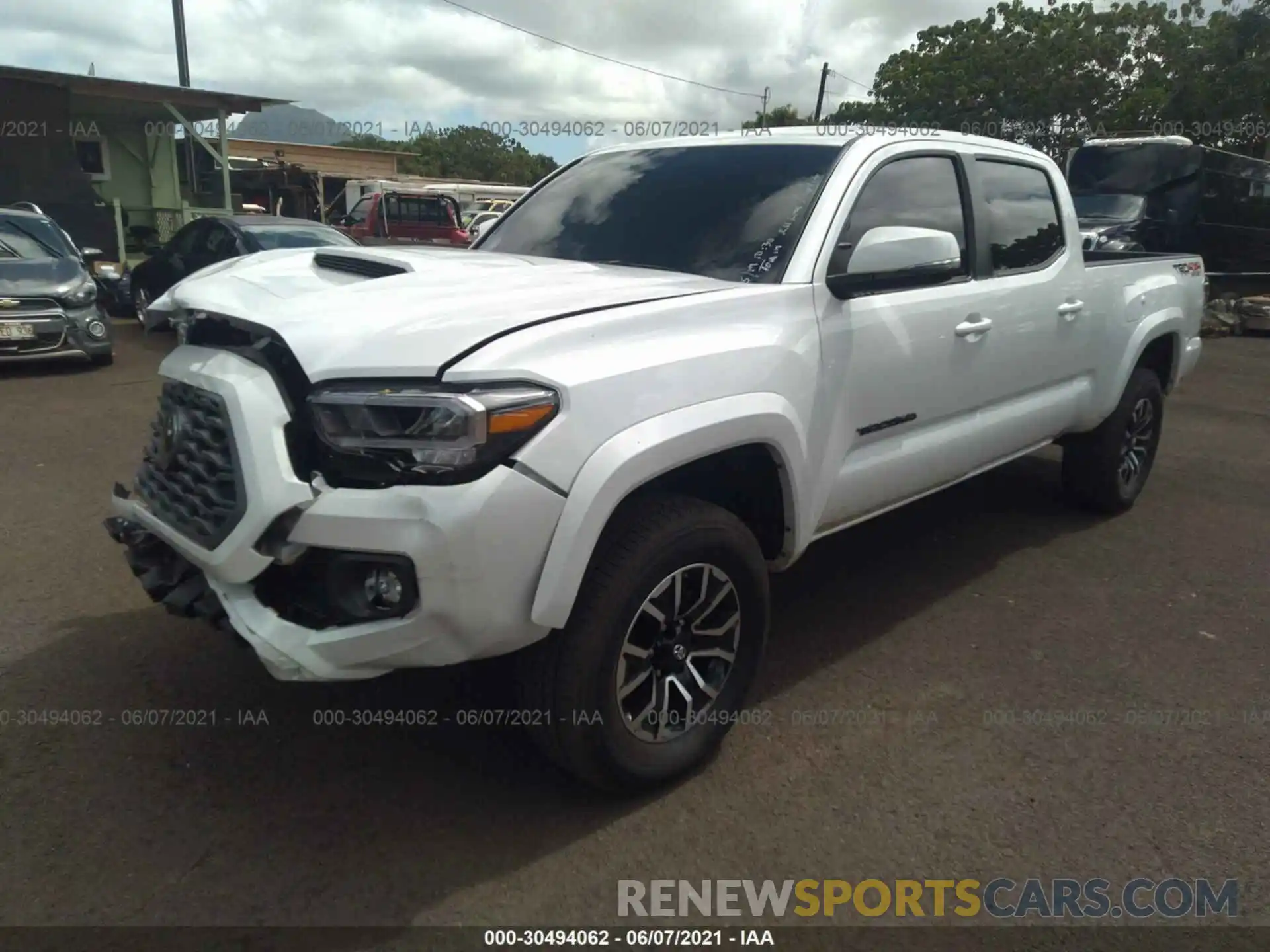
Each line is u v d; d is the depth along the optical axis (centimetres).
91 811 280
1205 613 436
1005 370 422
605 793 287
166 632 387
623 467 251
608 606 261
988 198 423
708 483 318
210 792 290
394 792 293
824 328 322
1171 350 580
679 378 270
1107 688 366
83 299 952
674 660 291
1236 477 668
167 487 277
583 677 261
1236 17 2259
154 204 2097
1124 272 516
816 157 363
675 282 304
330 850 268
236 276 304
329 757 310
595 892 256
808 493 321
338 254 333
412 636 236
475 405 230
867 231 346
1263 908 255
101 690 344
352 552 235
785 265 326
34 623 392
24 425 721
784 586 458
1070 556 503
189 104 1712
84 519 514
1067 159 1783
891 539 523
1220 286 1777
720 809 290
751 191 361
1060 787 304
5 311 902
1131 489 567
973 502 594
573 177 429
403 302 264
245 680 353
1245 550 518
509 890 255
